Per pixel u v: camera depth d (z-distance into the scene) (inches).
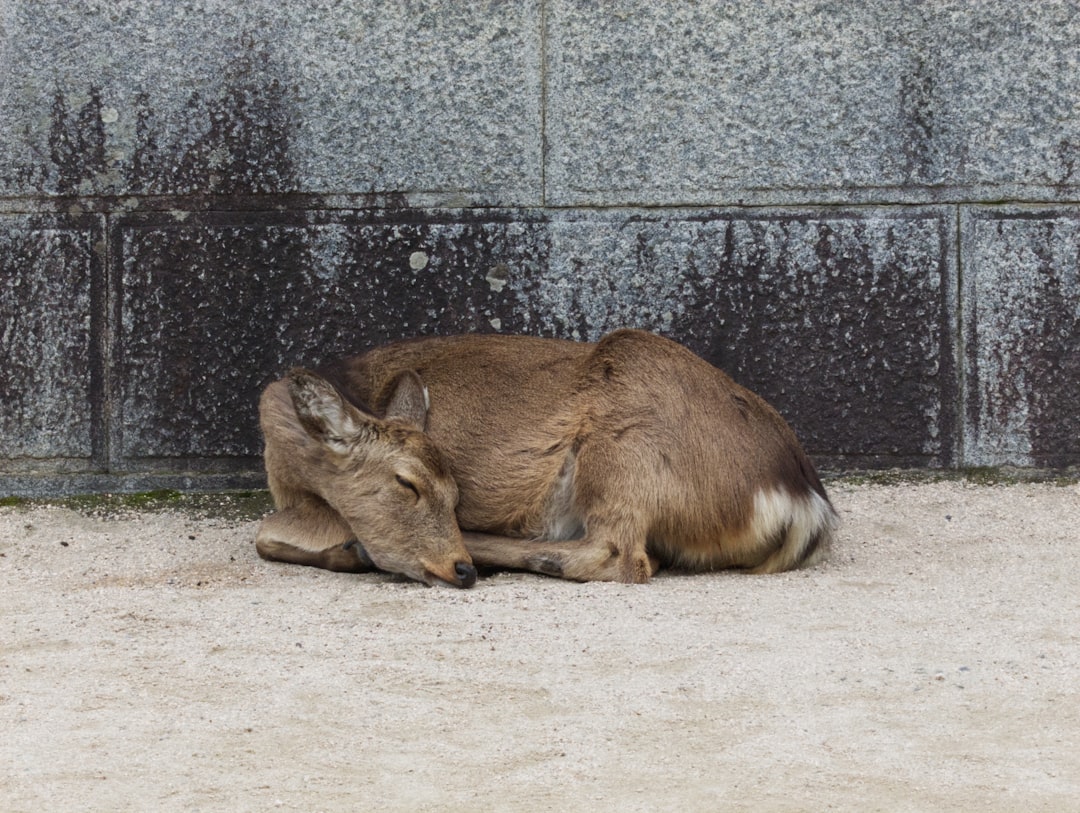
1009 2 439.8
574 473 350.3
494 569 356.8
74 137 440.8
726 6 439.5
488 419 358.6
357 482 343.0
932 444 447.2
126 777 203.2
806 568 354.0
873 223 442.3
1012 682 244.2
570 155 442.3
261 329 442.9
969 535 387.9
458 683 245.8
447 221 443.2
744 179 442.9
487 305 444.5
